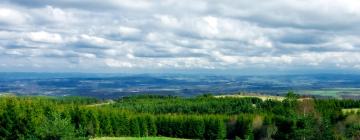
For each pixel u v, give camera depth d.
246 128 119.62
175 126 123.50
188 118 123.75
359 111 123.75
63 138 43.25
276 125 108.31
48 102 99.88
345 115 113.00
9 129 77.44
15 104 80.69
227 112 163.25
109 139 89.81
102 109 112.31
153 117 122.81
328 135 53.41
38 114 80.25
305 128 53.66
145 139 94.25
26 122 77.31
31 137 46.03
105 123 108.81
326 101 145.50
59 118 45.03
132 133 114.69
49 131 43.19
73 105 108.25
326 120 54.38
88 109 106.88
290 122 58.19
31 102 89.38
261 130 115.31
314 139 53.16
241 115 127.75
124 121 113.69
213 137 121.62
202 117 125.12
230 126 124.00
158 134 124.12
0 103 80.81
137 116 118.31
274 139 108.94
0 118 77.81
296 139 54.88
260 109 165.00
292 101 139.38
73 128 44.91
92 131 102.50
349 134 68.94
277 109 139.38
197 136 121.81
